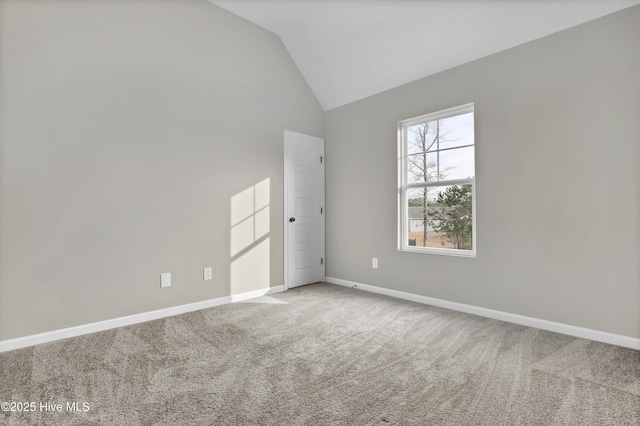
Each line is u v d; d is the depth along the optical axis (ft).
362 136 13.43
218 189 11.27
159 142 9.89
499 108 9.47
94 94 8.68
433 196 11.45
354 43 11.69
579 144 8.08
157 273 9.82
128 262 9.27
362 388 5.88
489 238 9.73
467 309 10.25
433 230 11.45
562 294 8.39
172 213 10.16
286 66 13.48
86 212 8.56
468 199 10.55
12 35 7.52
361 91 13.17
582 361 6.83
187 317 9.90
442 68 10.76
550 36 8.51
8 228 7.50
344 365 6.78
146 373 6.44
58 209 8.14
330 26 11.60
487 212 9.75
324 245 15.08
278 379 6.21
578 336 8.13
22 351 7.42
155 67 9.82
